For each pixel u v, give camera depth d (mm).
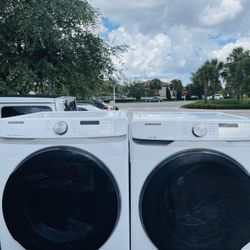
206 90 61938
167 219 2740
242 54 52969
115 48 12164
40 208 2793
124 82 11812
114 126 2758
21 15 9227
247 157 2721
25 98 6254
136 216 2760
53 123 2758
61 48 10000
